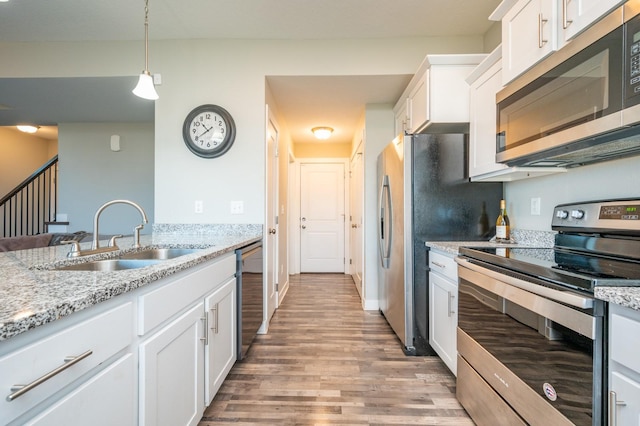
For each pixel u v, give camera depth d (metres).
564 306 0.95
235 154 2.66
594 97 1.06
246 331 2.14
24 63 2.62
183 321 1.24
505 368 1.25
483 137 1.95
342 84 2.86
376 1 2.18
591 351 0.86
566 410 0.94
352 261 4.92
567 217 1.58
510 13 1.53
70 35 2.55
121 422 0.86
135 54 2.64
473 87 2.09
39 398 0.62
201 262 1.39
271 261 3.07
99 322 0.78
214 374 1.57
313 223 5.38
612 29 1.00
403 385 1.87
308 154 5.36
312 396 1.76
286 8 2.25
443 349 1.97
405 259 2.27
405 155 2.26
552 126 1.26
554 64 1.25
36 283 0.85
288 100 3.24
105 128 4.12
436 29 2.54
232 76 2.66
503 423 1.26
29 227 5.41
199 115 2.60
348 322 2.95
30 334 0.61
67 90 2.91
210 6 2.21
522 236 2.04
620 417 0.79
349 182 5.32
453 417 1.58
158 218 2.65
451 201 2.26
